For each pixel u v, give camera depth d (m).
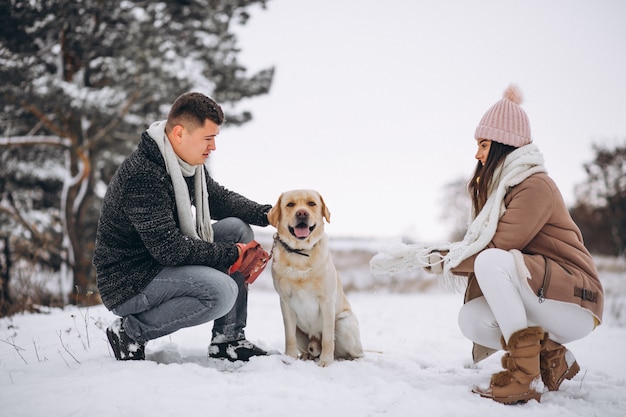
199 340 3.77
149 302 2.84
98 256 2.85
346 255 16.19
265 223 3.41
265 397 2.35
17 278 6.94
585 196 27.05
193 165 2.99
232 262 2.97
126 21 11.39
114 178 2.84
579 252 2.71
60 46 11.62
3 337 3.84
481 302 2.82
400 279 13.38
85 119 11.57
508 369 2.53
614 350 4.25
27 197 13.73
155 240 2.73
